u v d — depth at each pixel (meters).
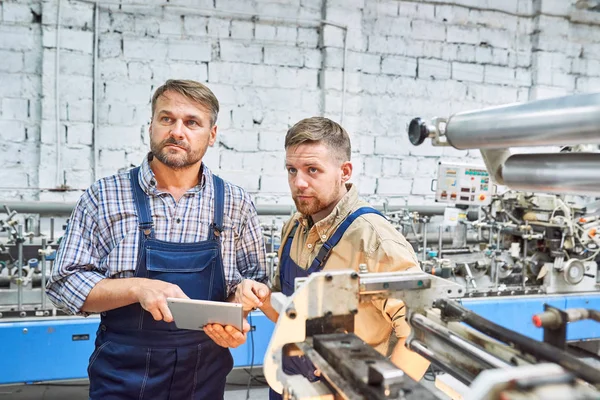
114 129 2.89
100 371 1.24
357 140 3.28
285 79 3.13
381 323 1.14
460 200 2.67
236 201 1.41
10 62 2.69
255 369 2.92
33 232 2.29
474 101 3.51
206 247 1.30
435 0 3.33
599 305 2.67
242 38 3.02
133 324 1.23
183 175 1.32
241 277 1.41
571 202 2.65
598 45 3.71
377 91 3.31
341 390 0.59
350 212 1.22
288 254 1.37
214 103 1.32
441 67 3.41
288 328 0.72
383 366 0.60
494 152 0.84
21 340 2.03
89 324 2.11
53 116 2.74
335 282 0.74
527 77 3.61
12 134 2.74
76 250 1.23
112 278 1.23
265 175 3.16
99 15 2.79
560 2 3.53
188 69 2.96
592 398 0.44
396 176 3.42
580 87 3.71
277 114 3.14
